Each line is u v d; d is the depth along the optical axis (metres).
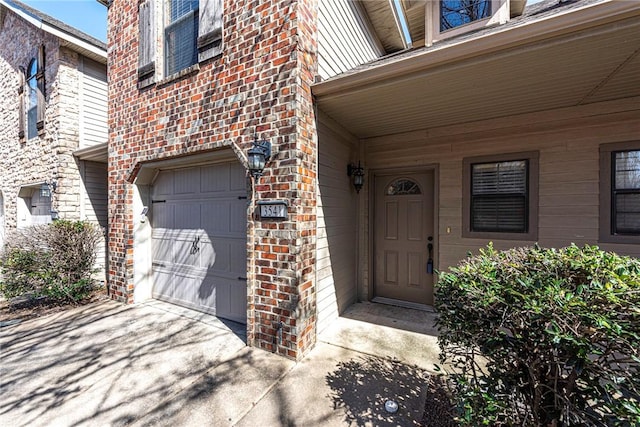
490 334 1.50
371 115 3.37
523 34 1.92
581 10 1.74
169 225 4.27
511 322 1.47
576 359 1.29
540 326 1.36
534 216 3.28
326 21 3.40
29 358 2.71
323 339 3.10
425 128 3.88
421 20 4.42
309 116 2.84
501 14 3.35
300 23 2.69
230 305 3.61
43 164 6.16
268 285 2.81
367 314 3.83
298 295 2.66
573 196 3.09
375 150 4.29
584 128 3.04
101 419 1.93
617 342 1.22
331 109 3.18
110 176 4.48
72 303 4.36
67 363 2.63
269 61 2.79
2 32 7.53
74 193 5.93
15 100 7.14
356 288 4.38
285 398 2.13
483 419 1.43
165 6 3.88
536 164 3.26
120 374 2.45
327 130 3.38
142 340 3.07
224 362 2.63
